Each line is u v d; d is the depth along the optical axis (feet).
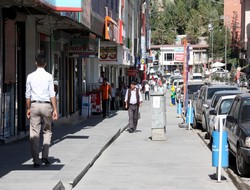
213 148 40.27
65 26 74.38
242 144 42.42
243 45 323.78
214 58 407.03
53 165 42.80
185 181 40.68
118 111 130.21
